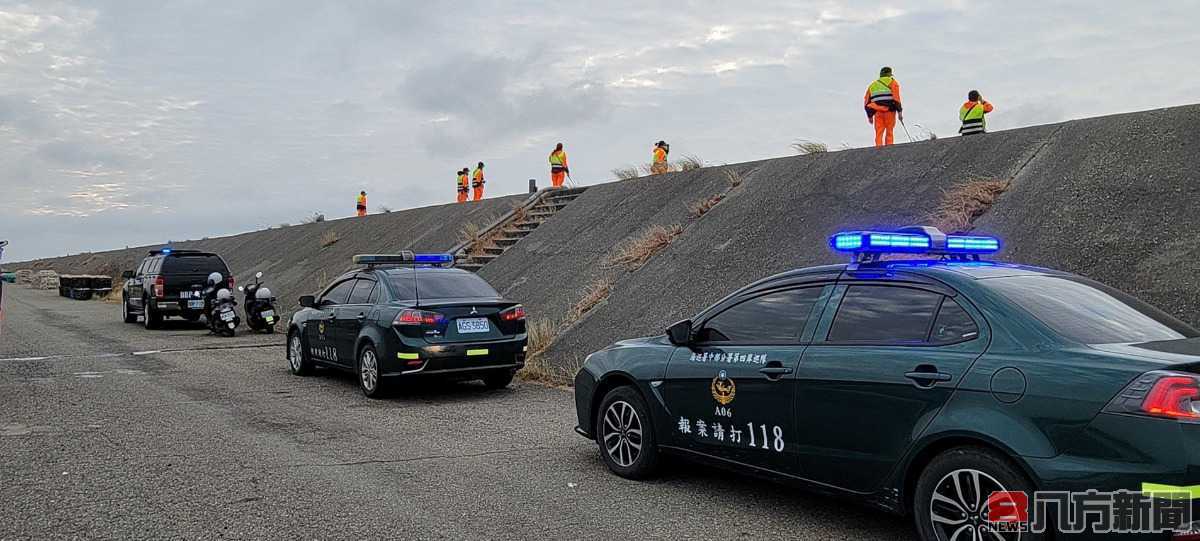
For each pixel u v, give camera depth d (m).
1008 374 3.88
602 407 6.23
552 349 11.87
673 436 5.68
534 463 6.45
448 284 10.11
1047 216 9.38
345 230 30.28
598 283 13.60
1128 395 3.48
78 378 11.06
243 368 12.21
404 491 5.62
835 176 13.13
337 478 5.95
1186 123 9.88
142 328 19.22
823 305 4.95
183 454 6.67
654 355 5.89
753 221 13.00
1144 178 9.23
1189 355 3.65
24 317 22.34
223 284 18.64
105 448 6.87
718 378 5.32
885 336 4.53
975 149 11.82
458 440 7.28
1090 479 3.52
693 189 16.08
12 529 4.76
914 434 4.19
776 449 4.95
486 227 20.69
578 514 5.16
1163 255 8.05
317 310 11.11
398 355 9.09
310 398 9.55
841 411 4.55
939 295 4.41
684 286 12.02
